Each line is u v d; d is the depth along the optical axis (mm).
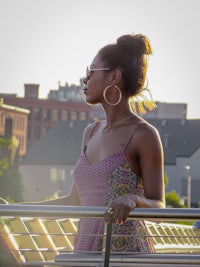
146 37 6348
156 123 150250
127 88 6312
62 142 157000
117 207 5535
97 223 6121
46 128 196875
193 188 143625
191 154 144375
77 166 6254
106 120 6336
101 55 6340
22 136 180250
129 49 6324
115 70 6305
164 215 5582
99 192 6152
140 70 6328
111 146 6188
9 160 129875
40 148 157000
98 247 6105
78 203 6391
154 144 6129
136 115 6277
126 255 5812
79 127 158250
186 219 5598
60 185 154375
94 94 6332
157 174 6113
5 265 4281
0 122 166250
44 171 155250
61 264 5879
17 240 7305
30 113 196500
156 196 6082
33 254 7367
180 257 5766
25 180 155625
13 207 5641
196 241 11570
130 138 6160
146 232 6195
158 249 10234
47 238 7668
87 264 5871
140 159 6141
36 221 7707
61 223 8250
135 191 6168
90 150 6270
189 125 148625
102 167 6152
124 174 6145
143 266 5777
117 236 5941
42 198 155000
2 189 110125
